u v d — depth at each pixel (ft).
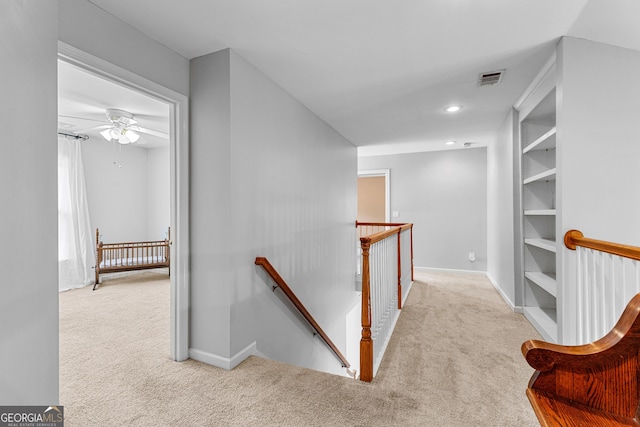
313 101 10.16
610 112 6.47
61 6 5.04
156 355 7.48
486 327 9.78
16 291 1.88
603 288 5.36
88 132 15.70
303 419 5.12
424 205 19.63
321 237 11.97
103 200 17.43
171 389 5.98
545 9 5.60
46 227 2.23
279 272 8.82
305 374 6.57
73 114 12.49
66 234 14.98
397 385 6.24
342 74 8.26
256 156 7.81
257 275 7.76
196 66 7.26
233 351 6.86
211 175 7.03
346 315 15.23
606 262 6.00
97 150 17.16
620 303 5.54
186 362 7.10
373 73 8.21
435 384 6.30
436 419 5.16
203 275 7.11
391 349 8.18
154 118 12.89
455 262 18.89
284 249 9.14
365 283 6.57
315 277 11.34
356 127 13.33
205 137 7.12
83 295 13.64
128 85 6.20
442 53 7.20
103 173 17.43
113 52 5.77
